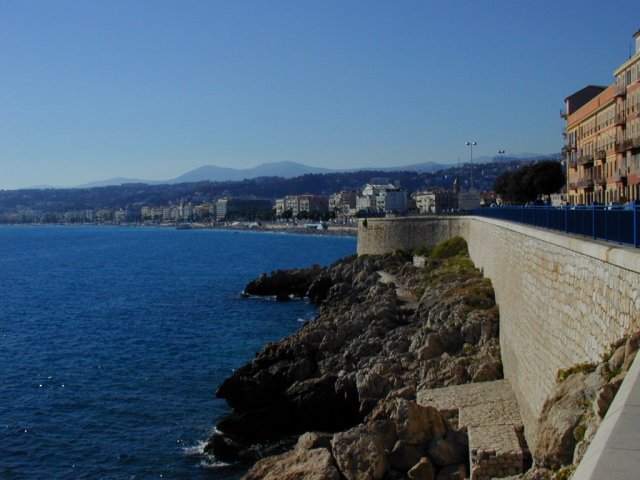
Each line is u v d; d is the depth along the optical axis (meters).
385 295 71.06
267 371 49.41
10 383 56.12
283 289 107.62
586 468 7.62
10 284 134.75
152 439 43.34
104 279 141.62
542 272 28.86
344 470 27.41
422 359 44.59
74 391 53.66
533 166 117.50
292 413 44.06
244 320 84.31
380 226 108.19
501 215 63.44
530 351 30.42
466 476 26.89
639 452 7.78
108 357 65.12
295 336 55.31
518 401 32.69
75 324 84.38
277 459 28.25
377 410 36.12
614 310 18.75
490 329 45.12
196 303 100.50
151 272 155.62
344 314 63.28
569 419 17.06
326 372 48.62
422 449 28.09
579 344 22.22
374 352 50.34
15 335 77.31
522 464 26.06
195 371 59.25
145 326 81.50
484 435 28.11
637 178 72.62
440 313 51.88
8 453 41.53
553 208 33.22
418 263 92.19
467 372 39.78
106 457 40.75
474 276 66.19
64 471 39.00
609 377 16.31
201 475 38.09
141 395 52.38
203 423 45.97
